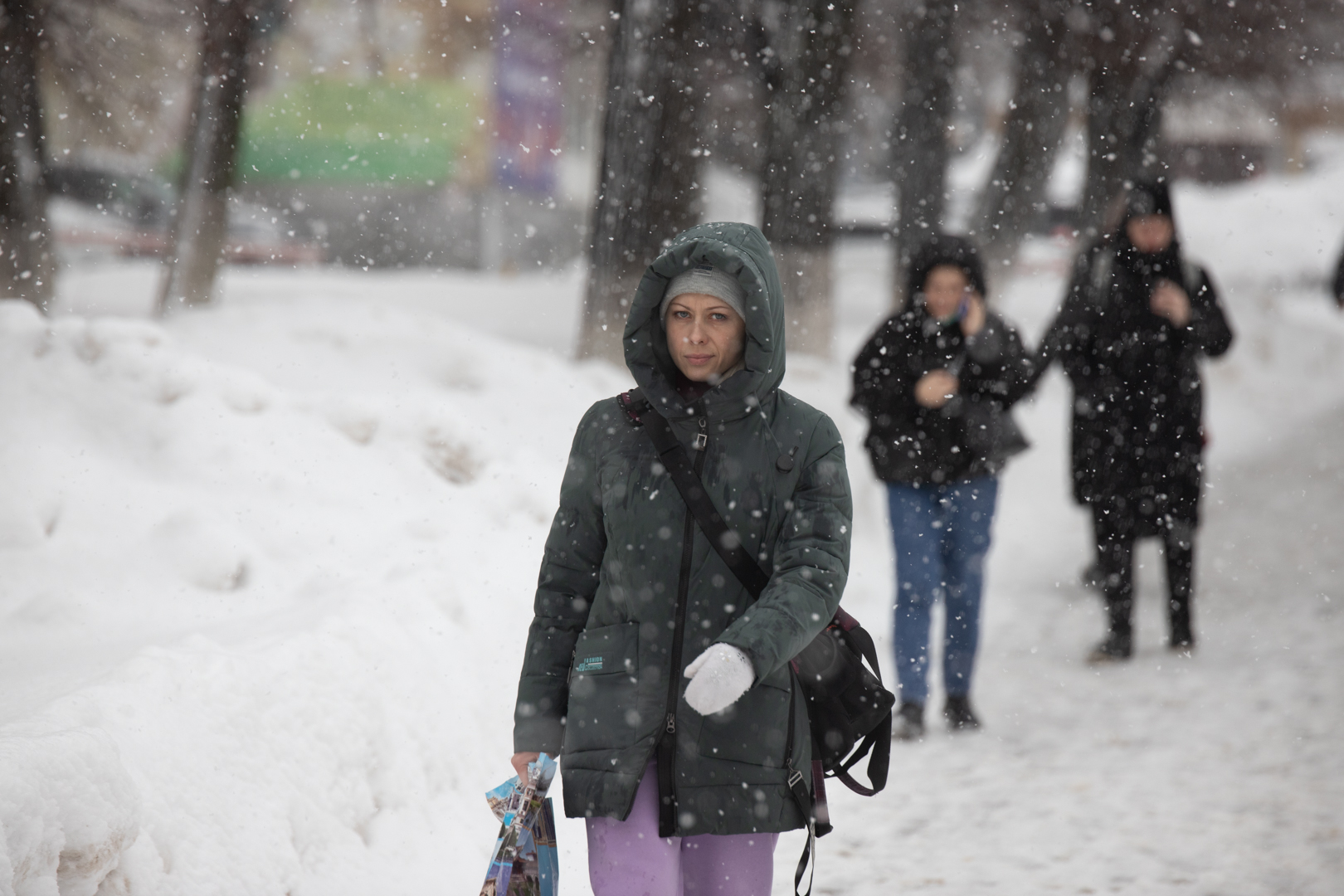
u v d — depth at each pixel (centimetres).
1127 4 4559
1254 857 1225
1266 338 5744
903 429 1683
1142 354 1969
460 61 9150
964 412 1673
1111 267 1983
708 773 755
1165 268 1973
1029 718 1730
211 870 852
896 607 1689
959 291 1681
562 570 817
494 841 1148
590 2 6262
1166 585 2041
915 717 1661
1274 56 5069
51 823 680
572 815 763
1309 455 3872
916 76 4694
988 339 1698
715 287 757
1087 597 2456
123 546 1402
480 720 1255
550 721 806
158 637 1187
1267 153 9556
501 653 1373
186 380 1677
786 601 726
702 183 3678
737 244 766
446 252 9288
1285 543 2794
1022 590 2522
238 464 1600
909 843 1301
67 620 1261
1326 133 10606
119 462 1552
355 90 8875
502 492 1769
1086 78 4741
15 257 3794
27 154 3862
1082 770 1506
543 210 10494
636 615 771
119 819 732
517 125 9875
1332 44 5078
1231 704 1739
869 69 5600
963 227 5309
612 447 789
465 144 9231
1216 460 4019
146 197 8050
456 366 2598
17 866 650
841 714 803
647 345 779
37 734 775
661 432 779
